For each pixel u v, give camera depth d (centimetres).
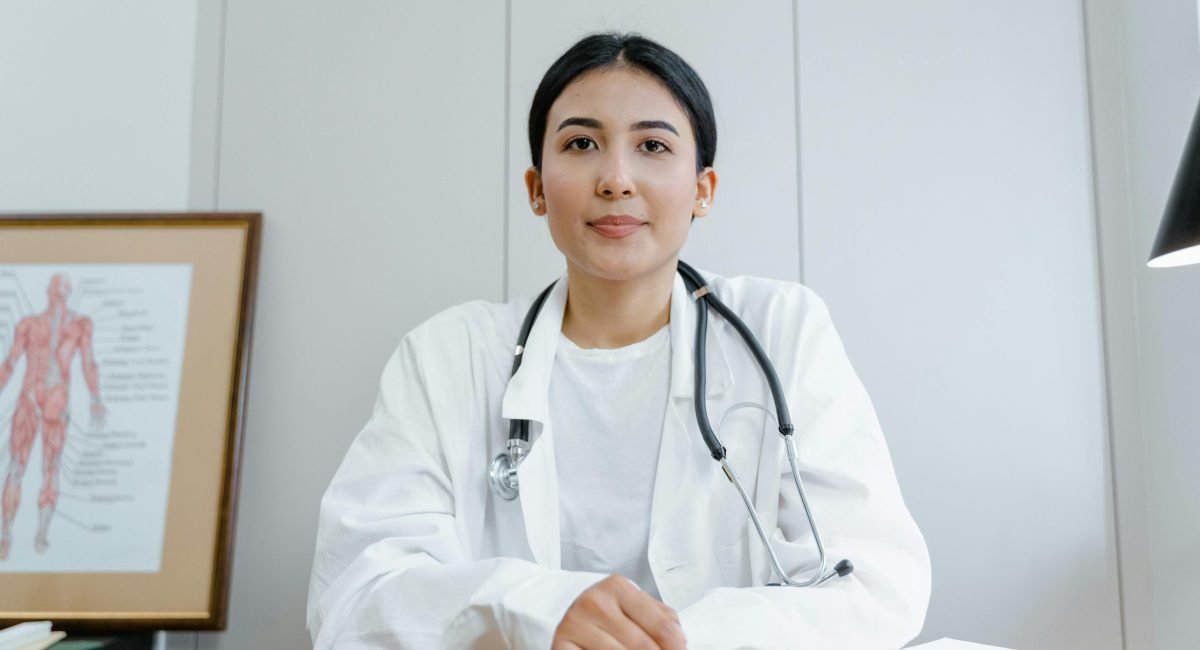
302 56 153
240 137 151
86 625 137
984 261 147
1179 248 90
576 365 111
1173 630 136
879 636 85
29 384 145
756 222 148
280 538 144
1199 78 133
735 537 103
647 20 151
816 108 150
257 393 147
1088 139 149
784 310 112
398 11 153
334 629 90
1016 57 150
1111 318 146
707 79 150
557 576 81
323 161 151
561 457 108
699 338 107
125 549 140
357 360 148
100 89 153
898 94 150
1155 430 141
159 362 146
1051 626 140
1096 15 150
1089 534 142
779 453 101
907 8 151
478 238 149
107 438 143
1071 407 144
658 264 103
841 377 107
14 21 152
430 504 102
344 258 150
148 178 152
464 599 83
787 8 151
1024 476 143
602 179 99
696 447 104
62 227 150
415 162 151
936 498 143
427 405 109
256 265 147
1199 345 133
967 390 145
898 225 148
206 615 137
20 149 151
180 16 154
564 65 105
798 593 83
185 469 142
